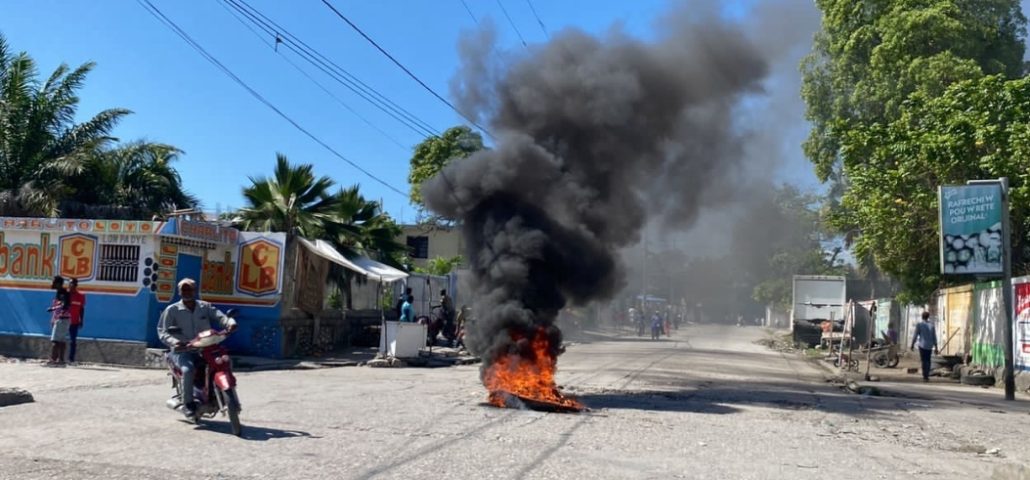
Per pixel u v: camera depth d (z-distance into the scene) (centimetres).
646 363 2314
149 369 1627
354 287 2756
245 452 774
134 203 2811
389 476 685
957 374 2192
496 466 741
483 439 888
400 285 2983
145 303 1738
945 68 2534
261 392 1276
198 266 1906
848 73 2986
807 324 3916
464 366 2053
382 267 2469
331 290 2572
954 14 2684
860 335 3731
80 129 2839
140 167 2900
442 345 2689
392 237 2866
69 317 1650
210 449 784
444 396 1291
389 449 809
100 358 1741
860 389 1702
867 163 2347
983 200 1619
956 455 917
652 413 1184
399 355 1964
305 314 2120
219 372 888
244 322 1981
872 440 1006
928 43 2670
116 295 1755
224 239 1956
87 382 1327
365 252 2652
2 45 2789
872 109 2897
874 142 2230
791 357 3194
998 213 1612
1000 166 1897
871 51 2864
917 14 2658
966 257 1619
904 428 1127
